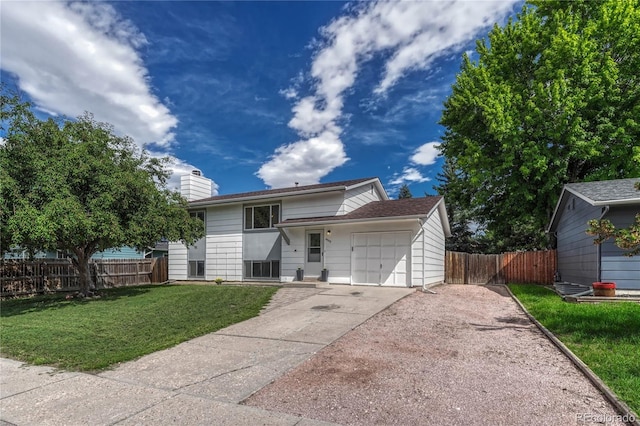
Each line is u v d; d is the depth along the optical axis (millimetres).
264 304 9570
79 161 9844
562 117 14805
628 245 5492
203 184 19625
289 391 3943
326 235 14414
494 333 6406
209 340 6184
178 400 3760
